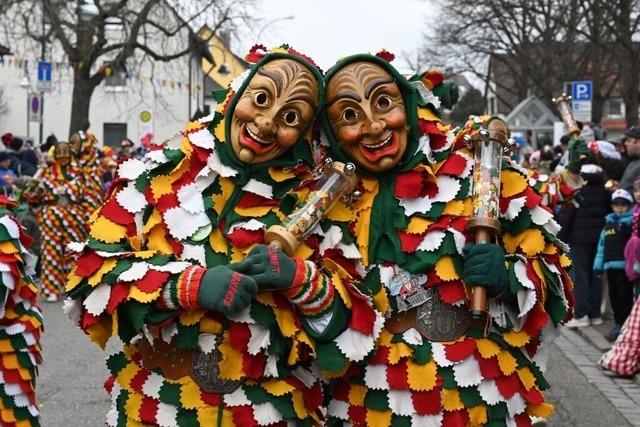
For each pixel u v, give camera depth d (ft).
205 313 9.27
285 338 9.50
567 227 29.45
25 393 12.87
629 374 22.35
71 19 84.94
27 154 46.32
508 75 129.18
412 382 9.84
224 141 9.89
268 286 9.15
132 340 9.52
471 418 9.89
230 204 9.79
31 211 37.45
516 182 10.48
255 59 10.41
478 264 9.56
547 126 56.54
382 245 10.14
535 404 10.32
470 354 9.92
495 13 91.09
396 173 10.29
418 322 10.06
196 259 9.56
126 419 9.66
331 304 9.46
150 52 74.90
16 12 74.74
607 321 31.04
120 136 121.19
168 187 9.84
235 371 9.34
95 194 36.27
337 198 9.77
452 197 10.18
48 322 30.73
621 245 26.37
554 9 97.14
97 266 9.34
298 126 9.68
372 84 9.89
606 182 29.73
